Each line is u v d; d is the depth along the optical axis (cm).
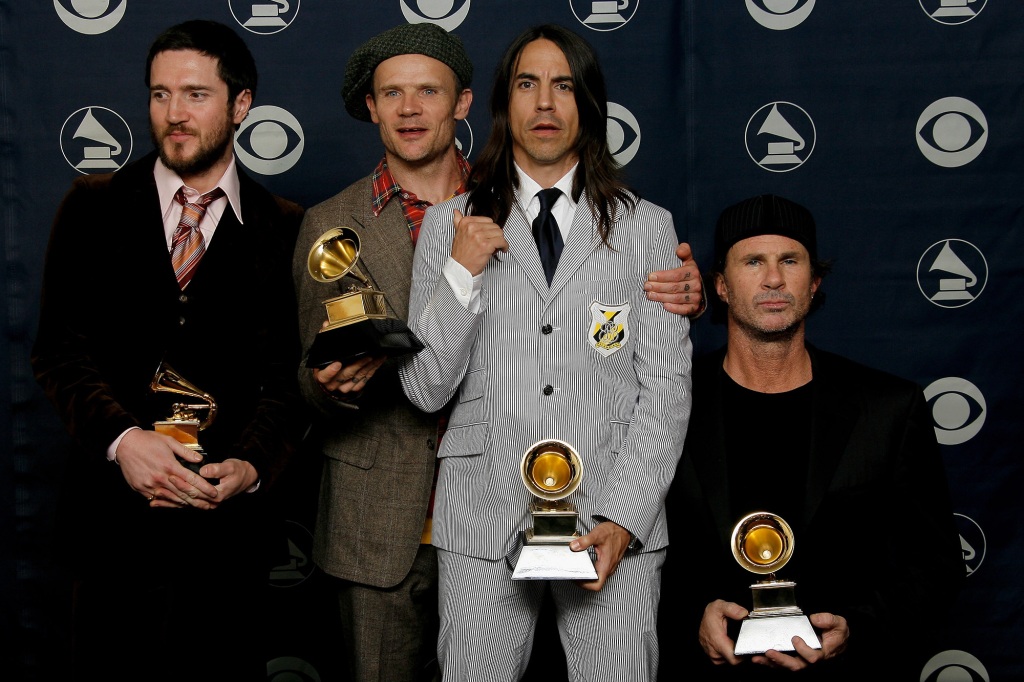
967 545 332
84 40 331
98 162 332
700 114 334
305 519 330
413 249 271
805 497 254
